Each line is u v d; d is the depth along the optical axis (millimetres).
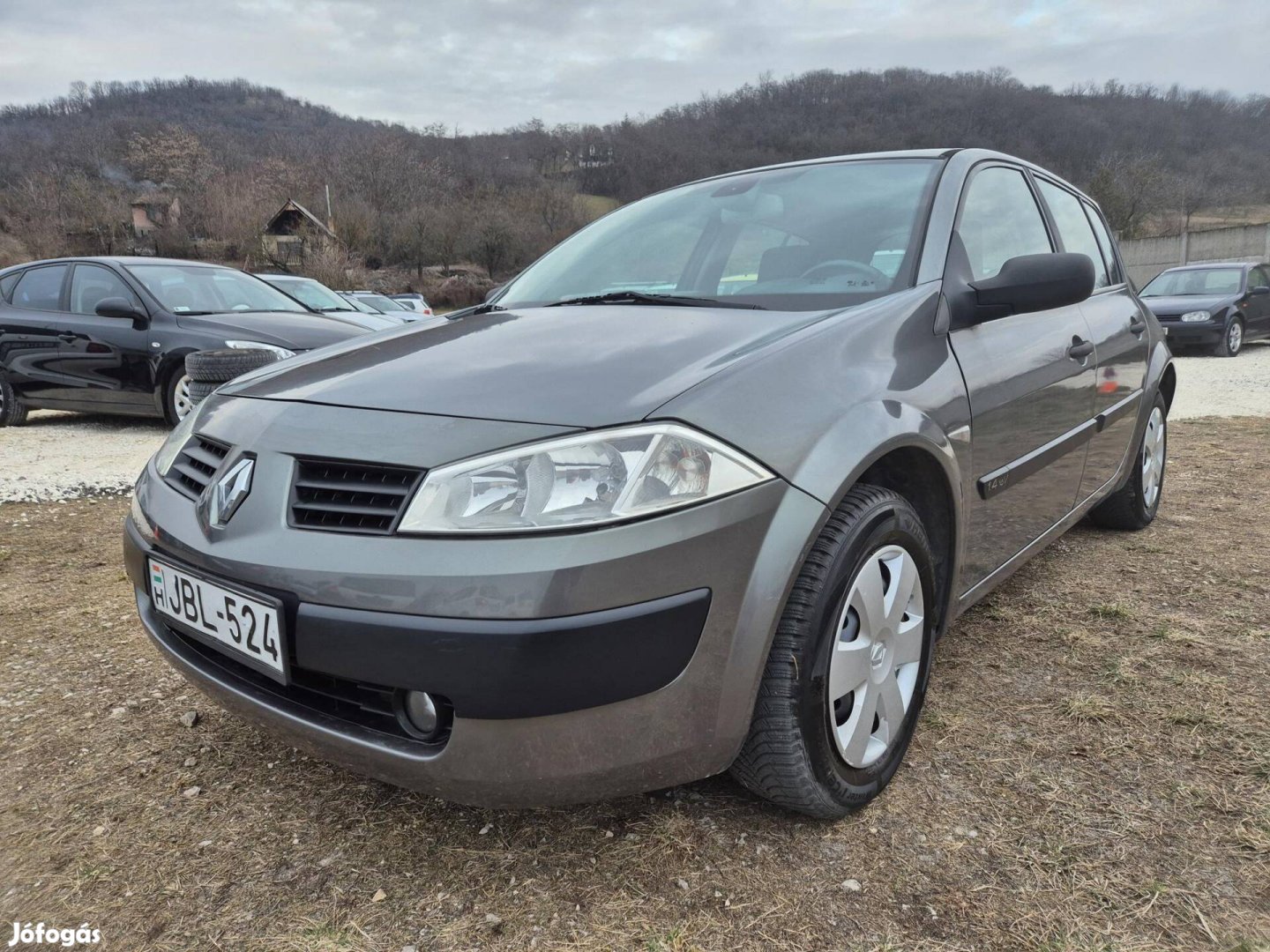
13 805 1890
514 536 1378
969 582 2197
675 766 1496
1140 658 2457
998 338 2283
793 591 1585
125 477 5188
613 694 1396
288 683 1502
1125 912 1482
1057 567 3299
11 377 6777
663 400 1497
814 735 1612
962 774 1909
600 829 1747
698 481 1445
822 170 2668
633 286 2453
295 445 1599
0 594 3227
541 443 1438
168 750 2109
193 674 1750
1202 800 1787
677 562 1415
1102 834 1689
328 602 1442
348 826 1789
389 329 2412
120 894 1601
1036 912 1489
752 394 1575
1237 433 6242
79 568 3547
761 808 1807
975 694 2277
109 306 6137
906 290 2070
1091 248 3395
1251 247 24578
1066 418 2643
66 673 2551
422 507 1428
